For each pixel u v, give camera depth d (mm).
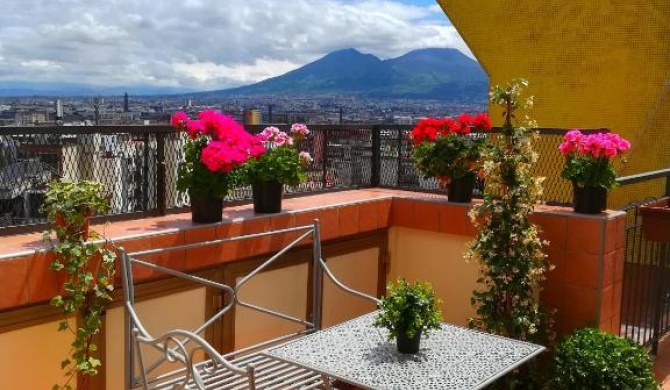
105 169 3613
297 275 4379
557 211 4238
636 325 4867
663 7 7648
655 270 4898
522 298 4051
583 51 8258
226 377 3486
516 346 3133
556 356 3828
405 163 5387
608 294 4109
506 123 4152
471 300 4258
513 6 8734
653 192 7723
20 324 2943
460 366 2846
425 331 3068
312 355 2971
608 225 4020
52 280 2984
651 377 3717
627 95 7992
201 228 3678
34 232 3283
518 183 4035
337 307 4742
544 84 8594
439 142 4688
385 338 3225
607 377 3598
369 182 5594
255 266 4070
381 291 5109
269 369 3643
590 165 4066
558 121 8516
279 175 4082
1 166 3131
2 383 2900
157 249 3318
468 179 4734
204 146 3742
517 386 4086
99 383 3293
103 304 3262
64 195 2975
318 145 5074
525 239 3998
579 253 4082
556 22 8422
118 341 3377
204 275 3770
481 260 4152
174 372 3430
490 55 9023
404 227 5062
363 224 4805
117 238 3262
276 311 4258
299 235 4293
